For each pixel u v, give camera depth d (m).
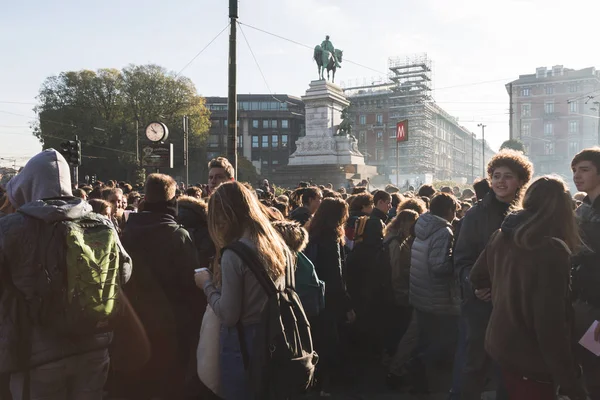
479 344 4.54
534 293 3.13
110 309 3.27
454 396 4.77
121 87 59.88
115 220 6.75
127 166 58.56
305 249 5.77
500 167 4.54
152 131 13.76
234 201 3.53
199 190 7.40
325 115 39.75
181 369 4.54
